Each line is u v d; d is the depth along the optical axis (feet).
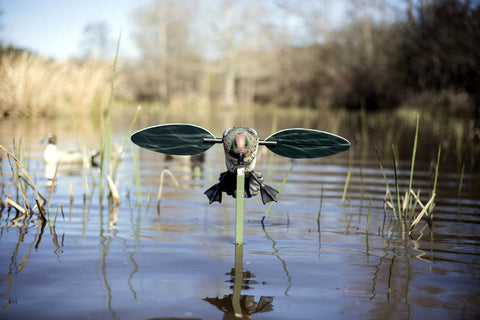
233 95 157.58
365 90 92.12
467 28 65.67
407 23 77.20
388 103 83.10
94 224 13.32
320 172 24.54
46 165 24.91
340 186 20.42
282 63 140.05
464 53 64.59
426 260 10.45
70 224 13.23
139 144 10.85
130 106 95.35
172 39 154.10
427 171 24.90
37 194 13.84
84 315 7.34
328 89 105.50
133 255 10.46
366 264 10.12
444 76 67.26
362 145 37.81
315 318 7.40
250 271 9.56
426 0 72.33
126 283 8.74
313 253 10.91
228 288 8.61
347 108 97.50
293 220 14.30
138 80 151.74
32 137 37.24
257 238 12.16
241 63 154.40
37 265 9.61
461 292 8.53
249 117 80.12
